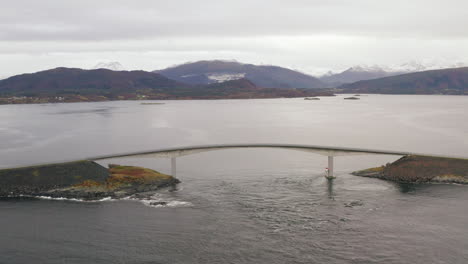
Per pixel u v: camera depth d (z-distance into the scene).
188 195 101.69
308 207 91.25
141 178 112.25
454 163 116.81
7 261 67.50
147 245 72.81
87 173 110.31
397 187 107.81
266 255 68.25
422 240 73.56
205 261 66.69
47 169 109.44
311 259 66.69
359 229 78.50
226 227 80.06
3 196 100.69
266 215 86.25
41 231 79.31
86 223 83.19
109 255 69.38
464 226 79.75
